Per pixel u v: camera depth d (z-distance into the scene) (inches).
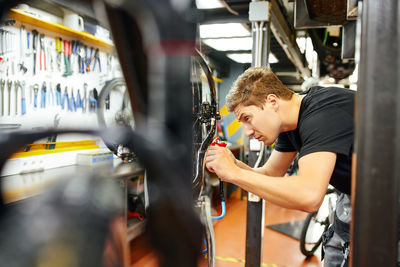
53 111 106.7
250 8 75.2
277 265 111.1
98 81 124.3
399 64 17.4
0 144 8.6
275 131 49.0
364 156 18.1
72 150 104.2
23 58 95.7
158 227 10.3
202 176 32.9
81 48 116.6
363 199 18.2
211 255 35.2
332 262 62.7
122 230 9.6
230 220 154.4
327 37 211.3
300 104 48.9
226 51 208.2
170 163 10.2
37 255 7.8
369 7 17.6
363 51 18.0
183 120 11.2
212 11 117.3
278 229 145.6
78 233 8.2
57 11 102.0
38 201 8.8
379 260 18.1
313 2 89.6
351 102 42.6
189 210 10.4
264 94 47.2
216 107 34.2
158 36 11.3
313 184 38.0
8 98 91.7
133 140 10.0
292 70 287.9
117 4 11.5
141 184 93.6
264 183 39.3
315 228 144.3
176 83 11.3
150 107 11.4
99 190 9.3
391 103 17.5
